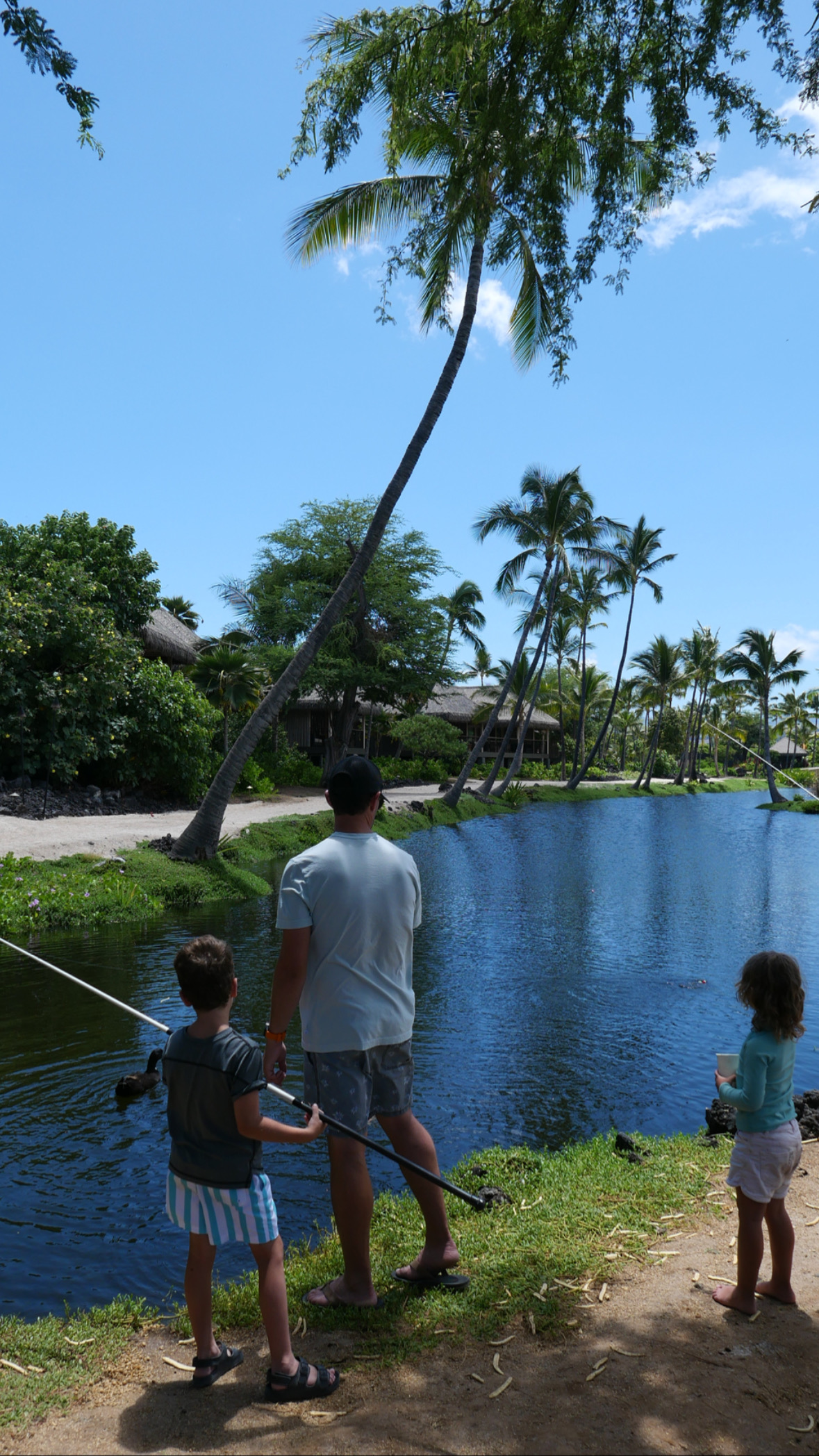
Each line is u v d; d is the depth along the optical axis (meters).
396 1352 2.78
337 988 3.03
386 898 3.11
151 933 10.92
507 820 32.19
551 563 36.50
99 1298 3.49
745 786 75.56
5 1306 3.42
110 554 25.78
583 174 7.73
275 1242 2.62
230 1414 2.51
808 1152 4.57
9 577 22.09
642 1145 4.84
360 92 7.14
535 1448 2.29
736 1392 2.54
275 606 38.72
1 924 10.73
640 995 8.88
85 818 19.55
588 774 63.78
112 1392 2.67
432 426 15.49
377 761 45.19
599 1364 2.67
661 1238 3.57
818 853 22.97
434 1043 7.26
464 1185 4.35
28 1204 4.33
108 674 21.56
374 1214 4.03
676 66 6.21
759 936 12.06
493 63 6.41
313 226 14.96
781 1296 3.04
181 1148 2.60
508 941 11.49
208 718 24.50
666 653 58.28
